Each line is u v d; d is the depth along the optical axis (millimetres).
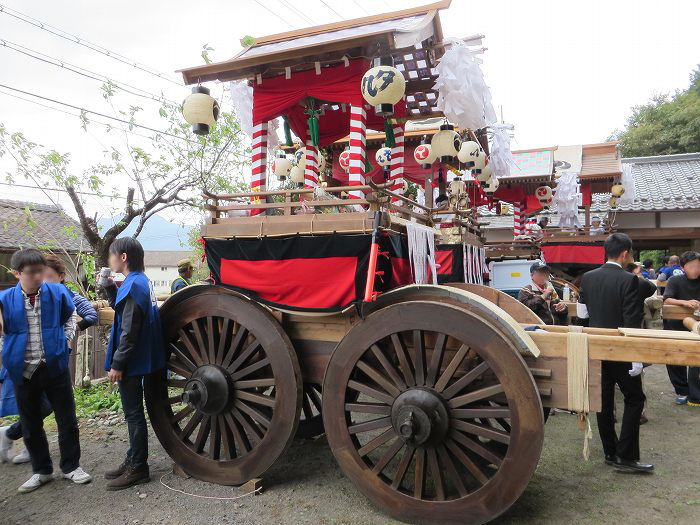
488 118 5004
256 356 3838
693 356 2785
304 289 3480
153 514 3303
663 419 5168
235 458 3691
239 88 5277
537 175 10266
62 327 3789
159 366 3850
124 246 3801
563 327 3715
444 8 4324
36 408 3717
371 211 3330
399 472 3158
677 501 3326
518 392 2850
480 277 6742
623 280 3996
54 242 8008
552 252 10617
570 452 4250
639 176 16625
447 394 3039
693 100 24016
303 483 3758
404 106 5441
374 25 4543
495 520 3117
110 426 5215
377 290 3396
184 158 8141
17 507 3438
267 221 3631
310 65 4277
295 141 7125
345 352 3340
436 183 7875
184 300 3986
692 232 13328
